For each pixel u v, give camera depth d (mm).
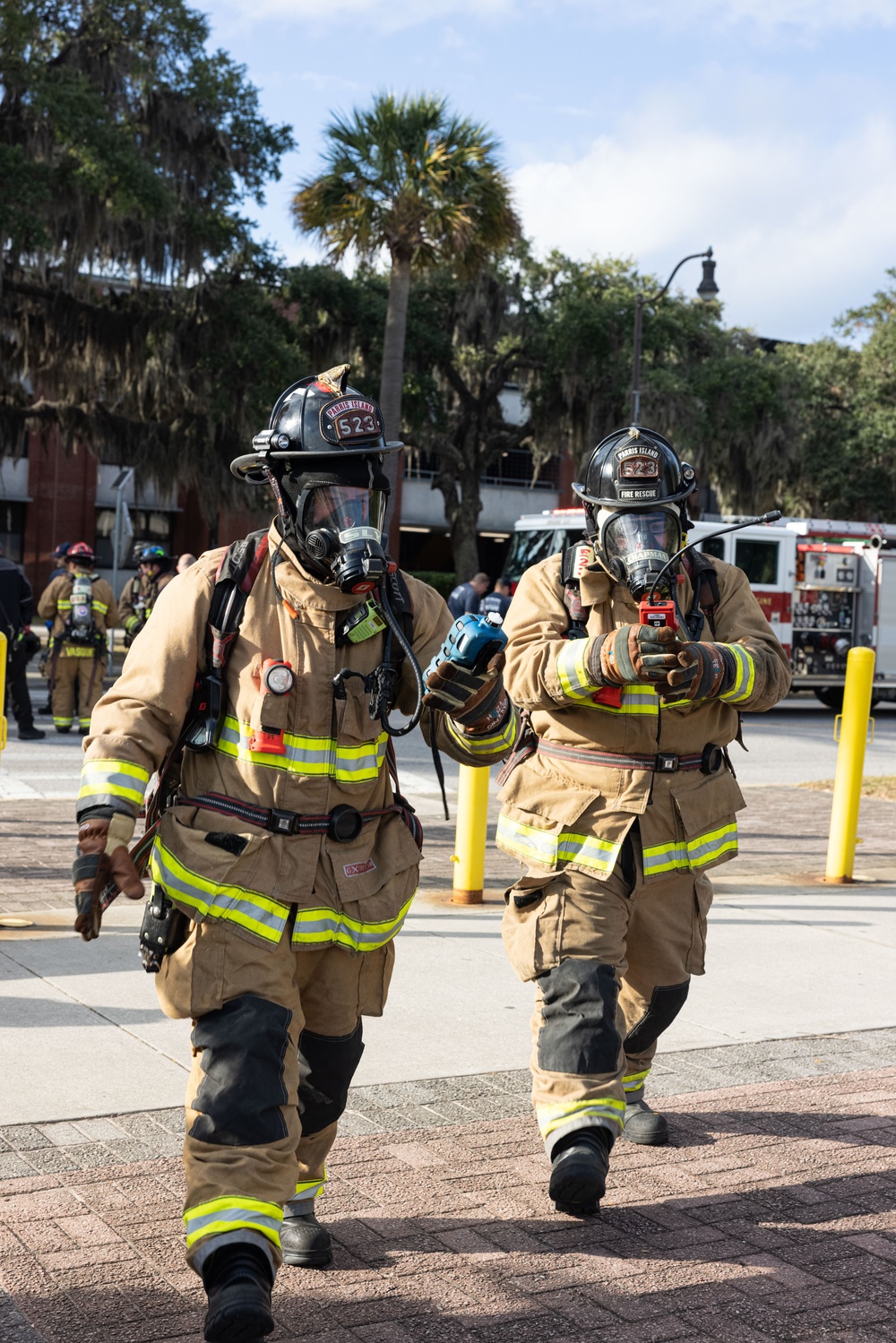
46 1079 5965
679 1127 5812
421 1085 6141
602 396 44719
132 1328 3936
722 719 5219
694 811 5113
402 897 4152
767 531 32562
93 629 21109
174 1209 4730
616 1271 4469
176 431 40312
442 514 63031
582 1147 4637
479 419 46125
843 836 11508
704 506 55719
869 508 51875
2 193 30438
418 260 34281
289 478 3980
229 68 36125
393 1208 4871
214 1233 3574
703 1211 4965
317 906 3945
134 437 40219
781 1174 5340
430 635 4301
